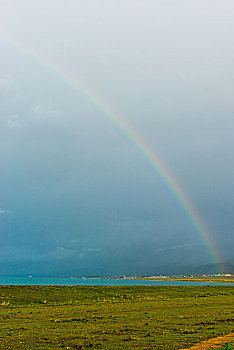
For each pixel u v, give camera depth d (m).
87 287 95.81
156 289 99.06
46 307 61.59
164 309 55.59
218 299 77.06
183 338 30.91
